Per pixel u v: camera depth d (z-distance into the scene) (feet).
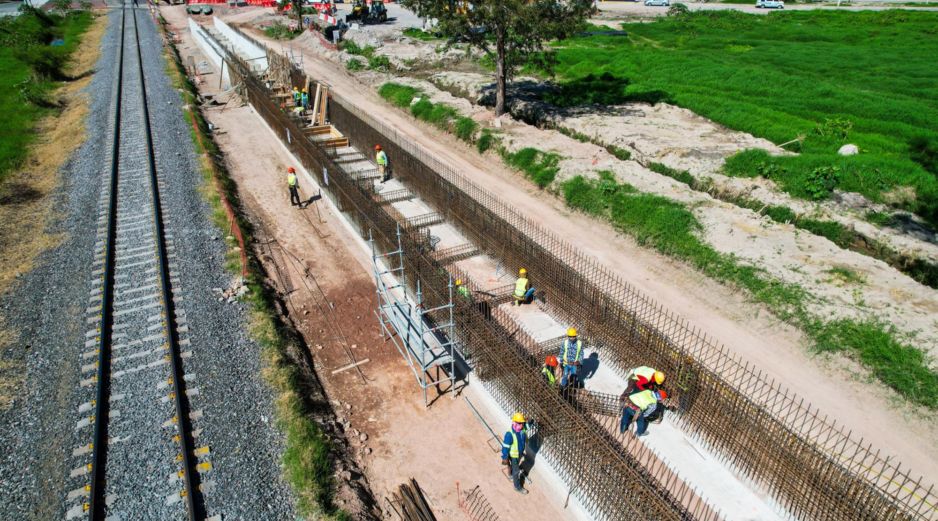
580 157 85.51
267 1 293.84
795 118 100.83
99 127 105.81
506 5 90.53
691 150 87.25
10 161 89.76
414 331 47.80
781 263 58.03
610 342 48.01
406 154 80.43
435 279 51.24
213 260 62.13
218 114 123.03
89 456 37.42
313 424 41.11
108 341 48.75
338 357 50.96
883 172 75.15
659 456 39.37
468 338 47.55
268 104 108.27
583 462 35.68
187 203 75.25
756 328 53.06
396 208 76.54
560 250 66.13
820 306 51.80
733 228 64.54
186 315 52.44
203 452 38.01
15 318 51.80
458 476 39.65
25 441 38.78
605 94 122.72
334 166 75.00
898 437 41.63
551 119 107.24
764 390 45.85
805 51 161.17
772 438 35.68
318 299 59.21
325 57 175.42
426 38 186.80
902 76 133.28
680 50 167.32
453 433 43.14
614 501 33.45
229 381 44.42
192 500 34.32
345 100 124.98
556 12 92.17
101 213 72.18
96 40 212.64
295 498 35.32
